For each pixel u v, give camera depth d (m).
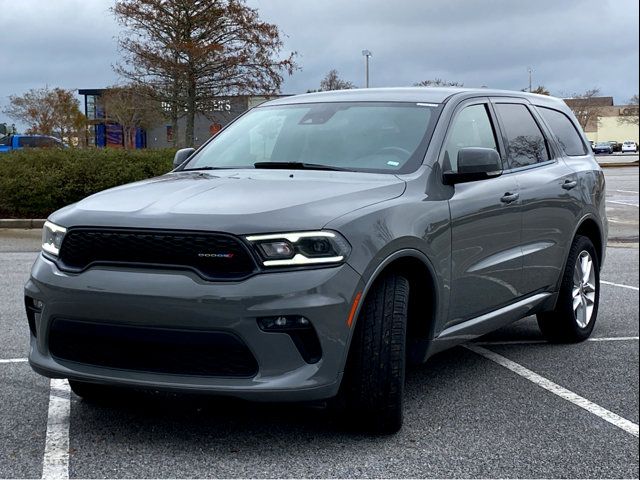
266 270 3.71
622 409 4.71
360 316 4.04
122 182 17.09
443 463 3.84
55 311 3.96
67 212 4.16
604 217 6.87
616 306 8.00
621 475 3.74
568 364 5.73
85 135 52.94
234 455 3.91
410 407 4.69
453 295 4.70
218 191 4.21
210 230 3.72
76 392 4.61
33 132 52.06
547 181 5.89
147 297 3.71
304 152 5.05
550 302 6.07
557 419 4.52
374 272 3.96
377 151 4.90
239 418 4.43
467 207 4.82
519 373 5.47
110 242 3.88
